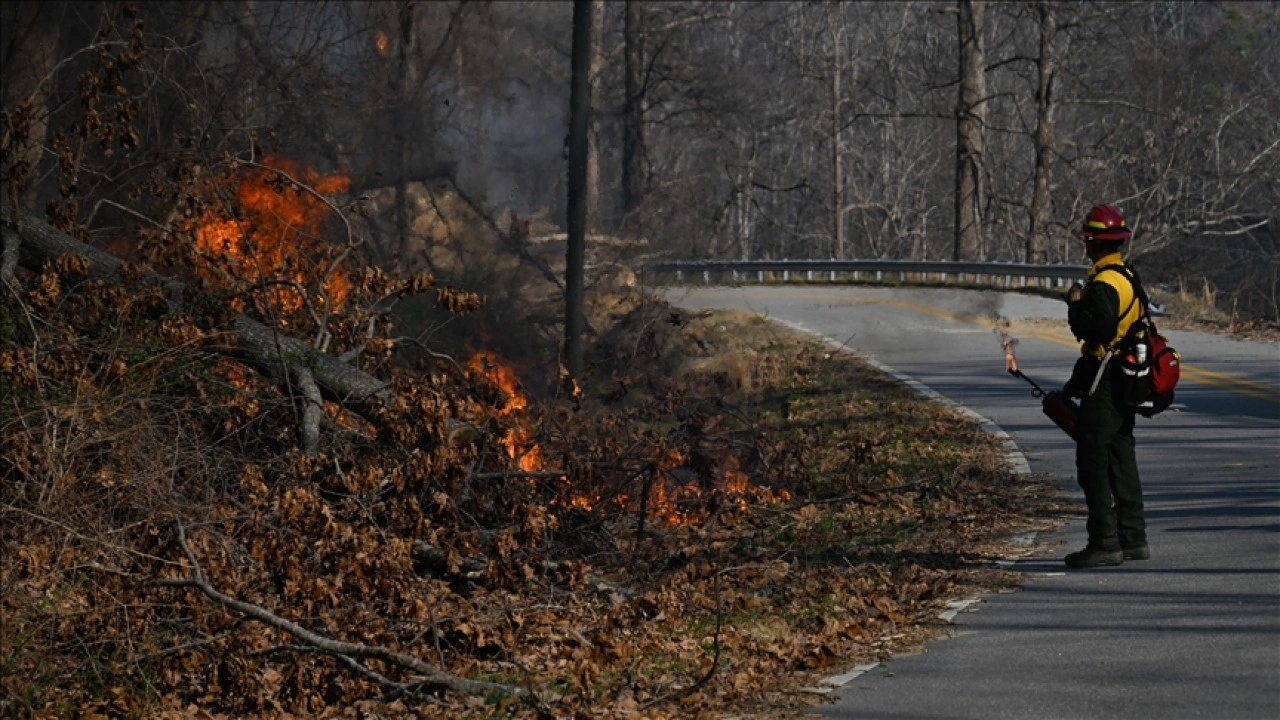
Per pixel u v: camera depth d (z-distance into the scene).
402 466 10.56
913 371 25.06
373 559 9.21
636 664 8.38
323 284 13.01
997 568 10.25
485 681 8.24
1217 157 50.91
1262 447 15.14
